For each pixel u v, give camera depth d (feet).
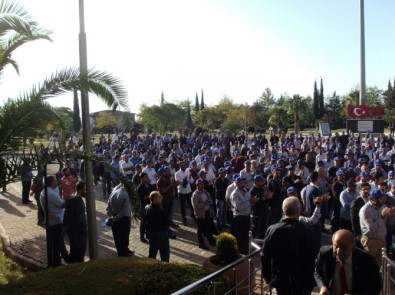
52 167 25.30
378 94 233.76
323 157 58.65
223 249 21.57
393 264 17.37
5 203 51.60
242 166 53.57
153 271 19.10
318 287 22.07
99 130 185.88
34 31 22.52
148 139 112.47
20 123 21.35
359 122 84.07
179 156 70.49
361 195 26.66
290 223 15.72
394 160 61.16
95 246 26.86
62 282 18.26
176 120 215.72
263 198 33.63
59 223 26.58
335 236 13.84
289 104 200.85
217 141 101.24
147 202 35.42
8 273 26.35
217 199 38.63
